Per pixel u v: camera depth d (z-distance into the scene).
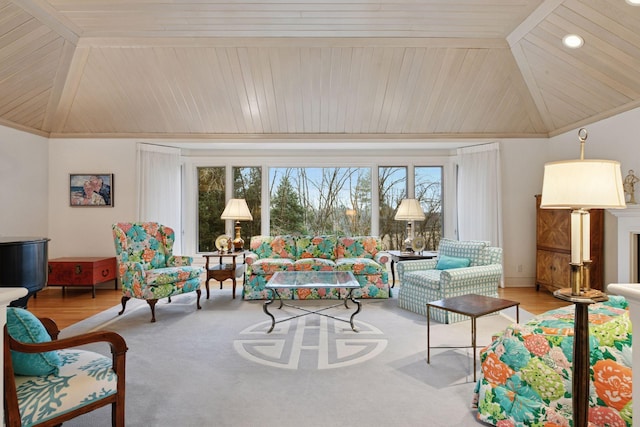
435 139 5.26
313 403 2.04
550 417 1.63
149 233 4.30
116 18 3.55
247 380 2.33
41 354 1.47
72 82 4.46
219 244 4.82
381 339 3.07
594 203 1.42
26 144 4.70
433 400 2.07
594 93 4.00
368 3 3.32
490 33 3.85
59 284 4.64
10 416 1.29
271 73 4.36
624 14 3.00
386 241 5.91
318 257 4.99
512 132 5.21
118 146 5.18
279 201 5.91
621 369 1.49
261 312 3.94
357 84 4.52
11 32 3.41
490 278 3.73
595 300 1.35
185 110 4.88
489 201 5.24
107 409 2.00
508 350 1.82
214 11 3.44
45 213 5.05
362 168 5.90
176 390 2.20
